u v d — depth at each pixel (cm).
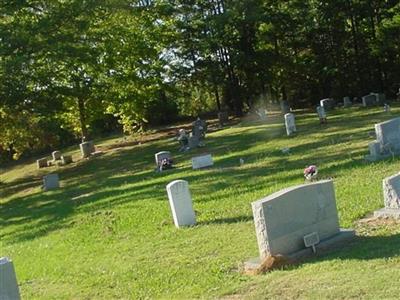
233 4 4331
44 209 2303
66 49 3288
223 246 1177
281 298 808
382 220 1128
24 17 3362
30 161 4938
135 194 2095
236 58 4394
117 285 1053
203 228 1366
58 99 3538
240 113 4684
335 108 3928
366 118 3075
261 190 1695
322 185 1053
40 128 4228
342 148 2188
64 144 5475
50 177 2981
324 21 4469
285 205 997
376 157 1794
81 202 2231
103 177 2972
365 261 892
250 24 4375
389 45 4244
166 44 4438
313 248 1001
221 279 962
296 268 929
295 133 2917
